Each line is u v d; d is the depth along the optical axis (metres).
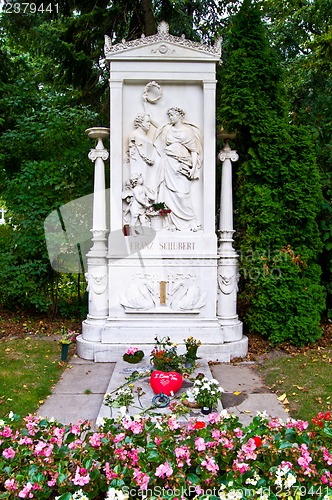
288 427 3.13
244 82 6.89
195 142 6.82
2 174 9.25
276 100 7.14
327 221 7.59
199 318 6.63
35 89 10.19
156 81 6.77
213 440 2.99
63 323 8.33
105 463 2.87
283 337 6.85
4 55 10.92
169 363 5.29
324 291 7.81
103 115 10.66
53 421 3.31
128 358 5.84
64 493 2.64
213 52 6.66
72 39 10.57
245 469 2.74
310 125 8.41
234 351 6.51
